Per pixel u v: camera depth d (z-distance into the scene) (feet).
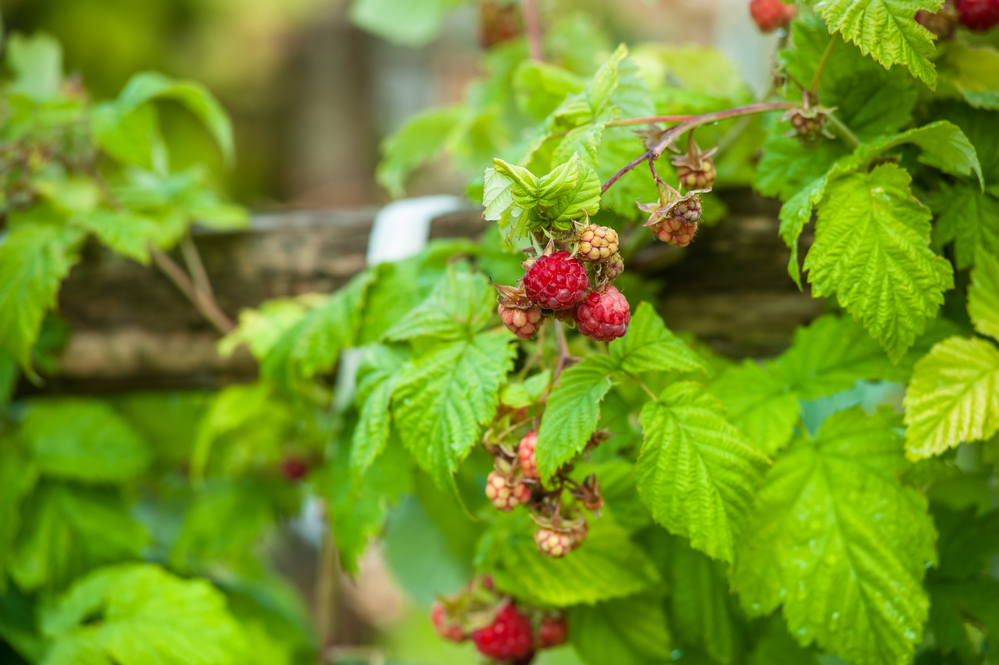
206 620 2.21
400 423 1.91
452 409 1.88
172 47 6.95
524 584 2.02
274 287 2.35
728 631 2.05
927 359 1.91
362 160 8.12
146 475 2.56
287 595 2.86
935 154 1.90
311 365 2.11
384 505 2.08
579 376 1.84
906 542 1.91
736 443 1.83
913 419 1.89
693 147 1.85
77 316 2.37
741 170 2.17
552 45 2.58
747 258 2.18
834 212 1.86
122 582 2.25
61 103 2.31
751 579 1.94
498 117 2.58
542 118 2.12
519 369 2.11
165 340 2.38
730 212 2.17
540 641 2.10
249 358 2.37
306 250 2.34
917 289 1.84
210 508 2.54
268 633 2.54
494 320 1.99
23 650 2.26
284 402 2.41
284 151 8.00
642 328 1.87
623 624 2.10
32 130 2.29
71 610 2.24
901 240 1.85
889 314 1.84
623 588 2.02
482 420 1.86
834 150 1.96
